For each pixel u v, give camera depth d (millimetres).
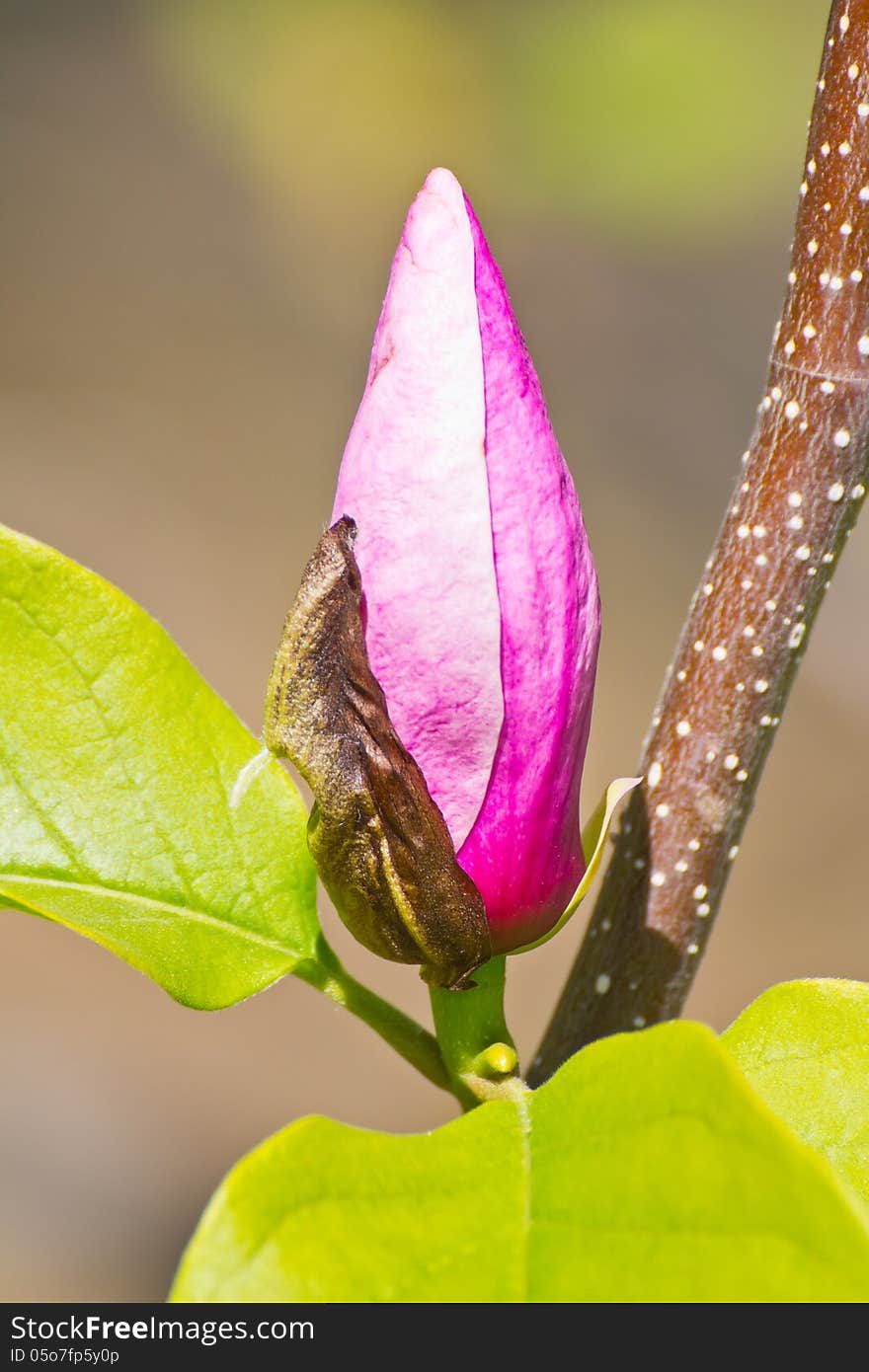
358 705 340
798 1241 307
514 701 341
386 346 337
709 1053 319
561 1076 330
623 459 1425
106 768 365
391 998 942
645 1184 316
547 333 1532
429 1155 324
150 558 1304
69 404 1456
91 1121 899
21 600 365
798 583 364
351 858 343
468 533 337
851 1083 348
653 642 1263
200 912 361
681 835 370
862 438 361
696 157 1579
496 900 346
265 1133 918
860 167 354
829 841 1104
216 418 1484
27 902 351
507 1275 315
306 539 1381
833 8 354
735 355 1544
